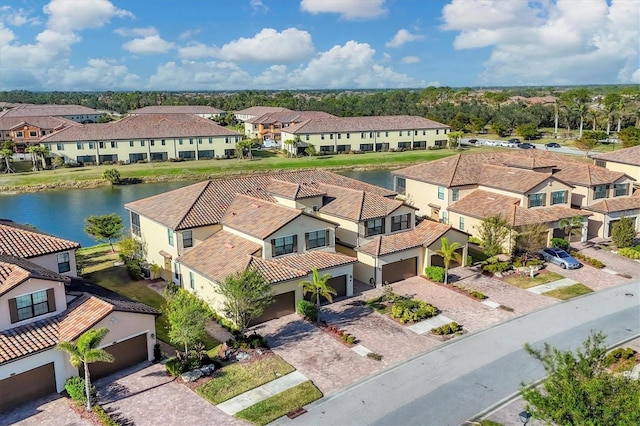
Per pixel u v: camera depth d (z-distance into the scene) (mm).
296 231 39094
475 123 157375
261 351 30609
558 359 18953
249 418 24297
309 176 53250
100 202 84500
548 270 44594
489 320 34969
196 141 117625
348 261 39094
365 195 45844
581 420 16391
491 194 54750
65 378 26891
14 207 81125
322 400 25797
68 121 143375
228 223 41594
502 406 25047
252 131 157625
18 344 25656
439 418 24172
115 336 28250
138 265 44031
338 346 31500
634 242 51688
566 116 161625
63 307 28984
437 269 42188
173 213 42812
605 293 39531
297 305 35969
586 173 56219
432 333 33000
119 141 111188
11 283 26719
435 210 58594
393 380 27547
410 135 131750
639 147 62625
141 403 25719
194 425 23891
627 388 17016
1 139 130125
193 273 38781
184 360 28812
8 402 25219
